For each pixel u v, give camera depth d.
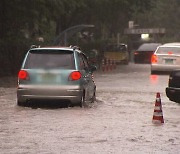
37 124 31.75
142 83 64.31
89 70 44.25
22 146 25.34
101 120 33.72
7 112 36.88
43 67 39.06
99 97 47.97
